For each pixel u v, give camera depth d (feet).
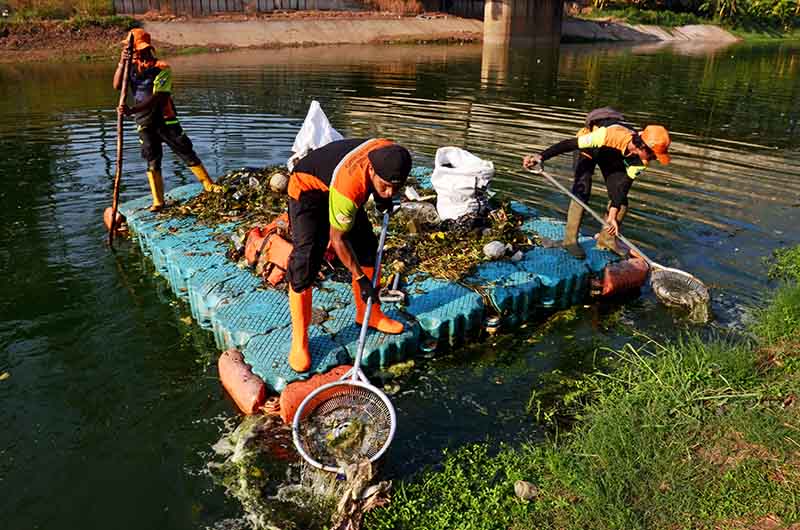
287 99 47.06
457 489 11.37
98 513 11.09
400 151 11.36
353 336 14.84
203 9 107.04
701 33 145.48
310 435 12.09
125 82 20.33
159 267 19.47
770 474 10.67
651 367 14.48
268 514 11.07
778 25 160.76
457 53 91.97
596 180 28.86
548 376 14.97
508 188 27.04
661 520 10.05
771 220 23.84
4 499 11.33
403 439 12.77
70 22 87.51
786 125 41.14
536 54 93.25
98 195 25.96
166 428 13.12
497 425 13.23
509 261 18.52
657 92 55.11
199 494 11.50
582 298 18.53
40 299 17.93
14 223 23.02
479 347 16.19
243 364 14.07
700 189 27.45
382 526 10.66
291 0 115.75
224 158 30.91
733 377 13.24
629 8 148.87
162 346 15.98
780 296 16.71
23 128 37.37
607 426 12.16
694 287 17.81
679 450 11.38
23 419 13.28
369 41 108.37
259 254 17.24
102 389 14.28
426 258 18.45
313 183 12.49
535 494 11.02
